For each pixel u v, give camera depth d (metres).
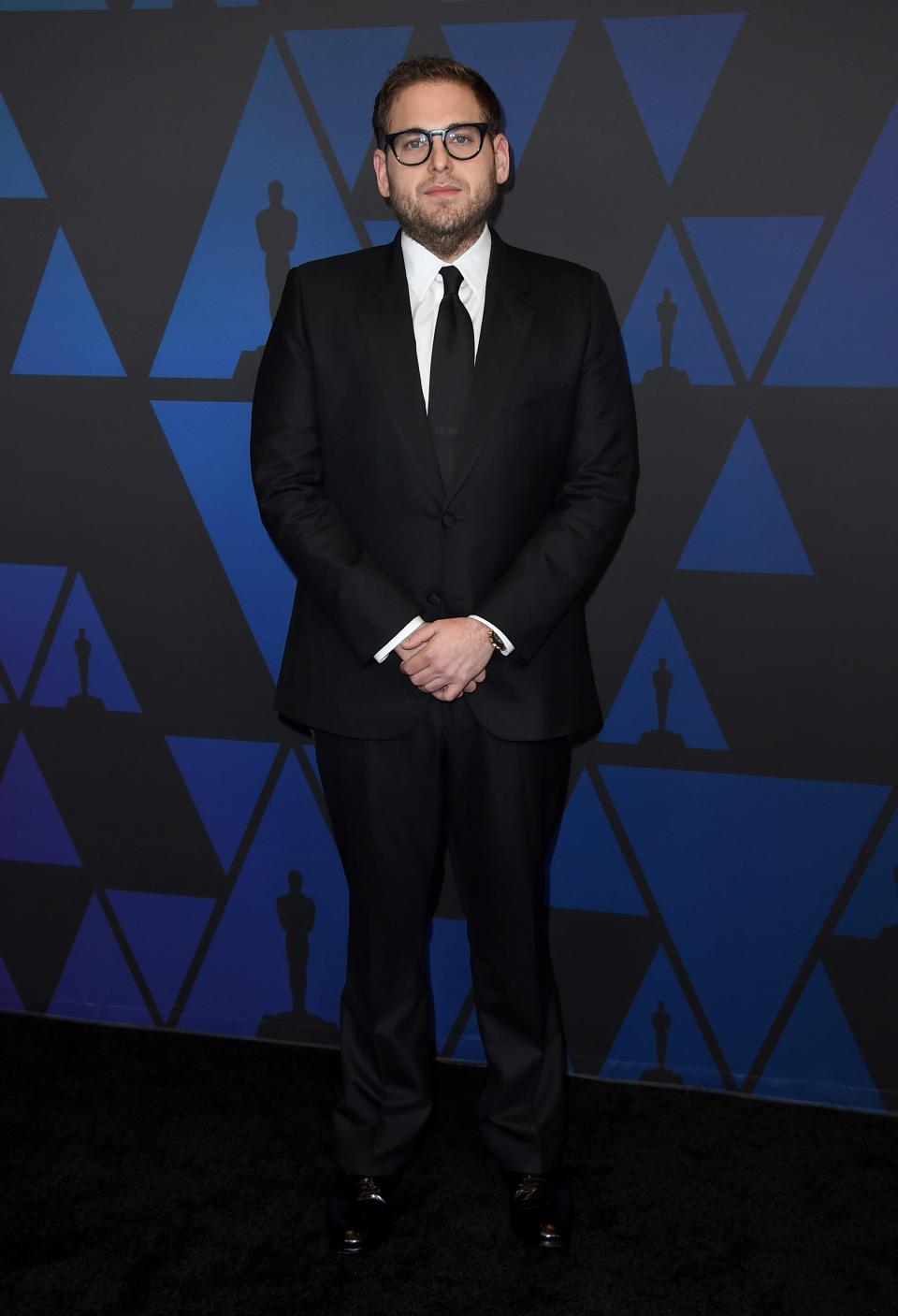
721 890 2.21
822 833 2.16
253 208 2.14
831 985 2.20
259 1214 1.88
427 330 1.78
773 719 2.14
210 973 2.43
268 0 2.09
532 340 1.75
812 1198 1.92
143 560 2.29
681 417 2.07
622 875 2.24
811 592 2.09
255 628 2.28
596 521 1.79
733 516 2.08
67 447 2.28
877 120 1.94
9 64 2.17
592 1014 2.30
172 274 2.19
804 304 2.00
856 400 2.01
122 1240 1.81
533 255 1.87
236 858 2.38
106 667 2.35
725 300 2.02
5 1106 2.16
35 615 2.36
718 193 2.00
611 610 2.16
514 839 1.82
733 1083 2.26
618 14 1.99
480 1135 2.01
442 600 1.77
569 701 1.83
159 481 2.26
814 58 1.94
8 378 2.27
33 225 2.21
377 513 1.78
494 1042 1.91
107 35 2.14
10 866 2.46
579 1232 1.84
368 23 2.06
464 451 1.72
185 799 2.37
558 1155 1.90
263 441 1.83
